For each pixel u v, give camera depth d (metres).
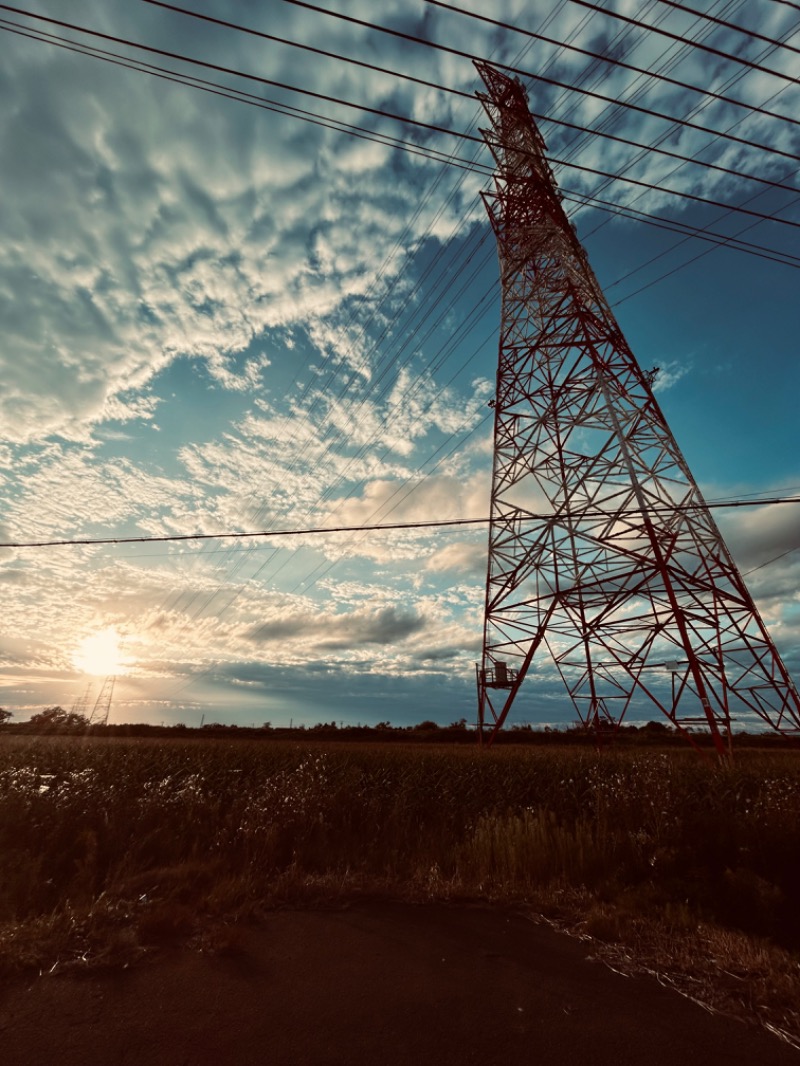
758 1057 4.10
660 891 7.96
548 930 6.66
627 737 44.22
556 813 12.11
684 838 9.49
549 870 8.72
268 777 14.02
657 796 10.90
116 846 9.27
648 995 5.03
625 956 5.87
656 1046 4.22
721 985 5.24
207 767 16.11
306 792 11.31
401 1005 4.80
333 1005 4.80
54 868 8.51
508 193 38.22
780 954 5.96
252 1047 4.15
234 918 6.79
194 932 6.37
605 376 29.59
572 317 32.06
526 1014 4.67
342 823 11.09
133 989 5.03
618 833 9.82
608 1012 4.72
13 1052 4.06
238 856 9.27
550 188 35.62
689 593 25.06
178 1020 4.52
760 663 24.09
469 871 8.83
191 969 5.46
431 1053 4.08
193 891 7.70
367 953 5.91
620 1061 4.02
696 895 7.80
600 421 29.12
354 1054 4.07
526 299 35.38
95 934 6.07
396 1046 4.18
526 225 37.53
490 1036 4.32
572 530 28.41
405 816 11.77
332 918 6.96
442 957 5.83
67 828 9.55
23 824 9.57
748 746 39.09
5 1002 4.77
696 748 22.56
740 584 25.33
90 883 7.70
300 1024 4.48
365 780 14.12
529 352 33.72
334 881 8.16
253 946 6.05
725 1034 4.40
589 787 12.76
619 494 26.97
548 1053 4.11
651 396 29.69
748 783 12.70
